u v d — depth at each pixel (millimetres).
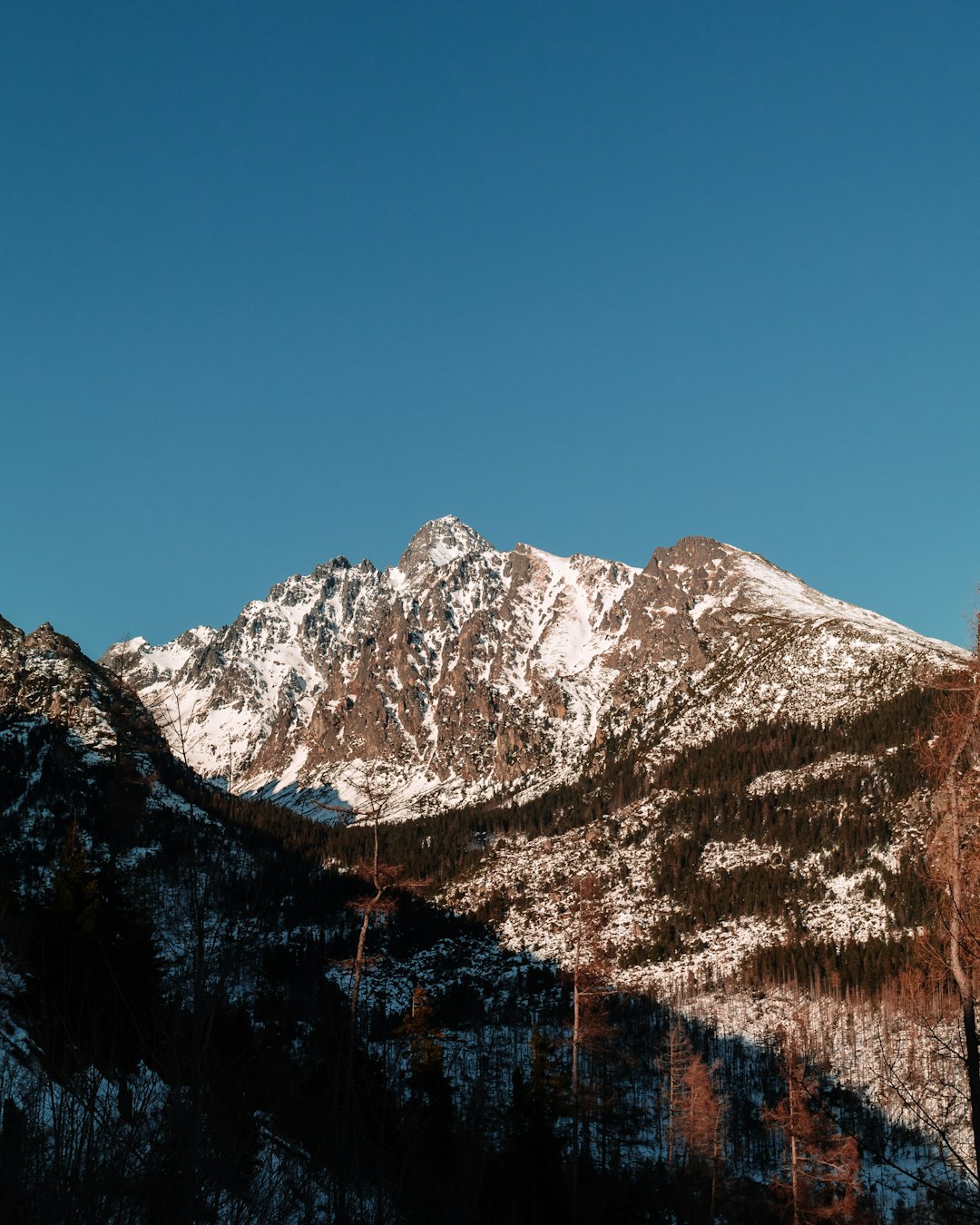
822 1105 18875
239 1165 12273
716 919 189875
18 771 133250
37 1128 10906
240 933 12523
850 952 152875
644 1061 102500
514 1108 42875
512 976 171750
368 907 36094
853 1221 40125
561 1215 41562
